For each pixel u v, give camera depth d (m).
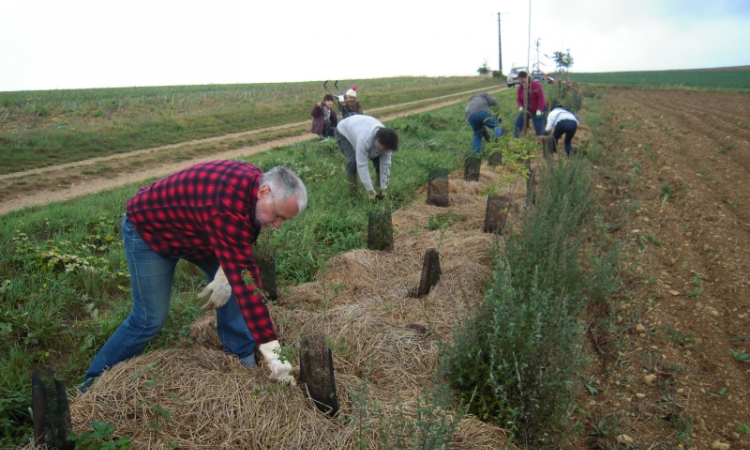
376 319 3.80
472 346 3.08
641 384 3.63
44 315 3.97
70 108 23.86
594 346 4.04
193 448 2.54
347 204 6.95
